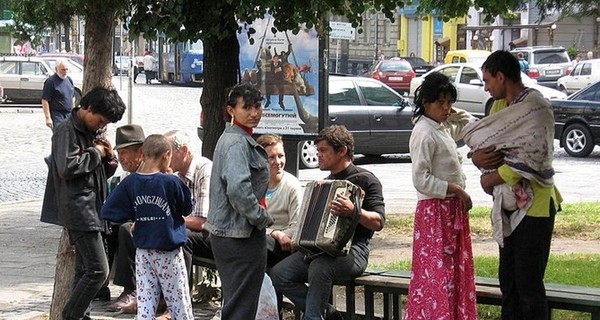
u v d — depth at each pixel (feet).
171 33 30.35
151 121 102.32
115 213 24.32
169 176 24.34
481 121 21.99
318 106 44.83
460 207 23.13
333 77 67.41
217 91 34.17
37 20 31.32
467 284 23.29
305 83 44.80
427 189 22.76
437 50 203.21
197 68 187.73
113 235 30.19
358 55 214.69
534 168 21.53
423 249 23.13
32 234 43.93
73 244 25.54
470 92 101.96
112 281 31.27
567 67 146.10
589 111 77.25
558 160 76.28
